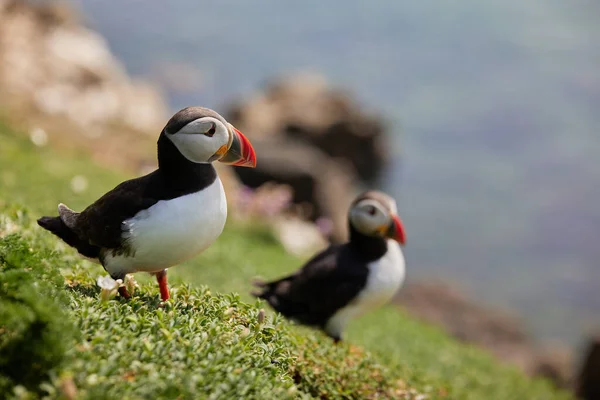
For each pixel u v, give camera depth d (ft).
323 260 29.30
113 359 16.06
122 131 66.80
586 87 154.71
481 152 131.44
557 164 128.06
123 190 19.48
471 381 39.99
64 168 49.14
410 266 99.45
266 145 70.69
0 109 59.57
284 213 62.75
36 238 25.11
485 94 151.53
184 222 19.01
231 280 37.09
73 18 81.05
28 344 15.15
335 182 70.44
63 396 14.49
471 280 97.55
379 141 95.50
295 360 22.07
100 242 19.53
